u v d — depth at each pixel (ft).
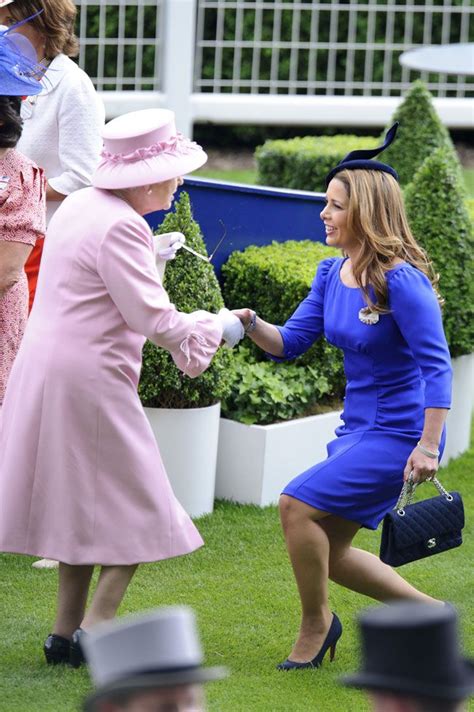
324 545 38.45
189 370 37.60
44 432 37.24
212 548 49.85
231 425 54.70
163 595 45.24
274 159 100.58
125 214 36.86
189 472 52.13
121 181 37.09
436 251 61.36
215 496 55.52
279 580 47.16
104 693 15.84
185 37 125.70
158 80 128.26
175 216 52.42
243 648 41.11
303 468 56.18
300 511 38.14
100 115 48.91
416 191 62.64
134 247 36.58
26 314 44.09
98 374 36.83
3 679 37.52
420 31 135.33
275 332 40.73
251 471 54.49
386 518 38.06
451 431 62.80
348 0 134.51
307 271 59.57
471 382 63.93
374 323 37.88
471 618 44.11
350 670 39.60
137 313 36.45
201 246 52.75
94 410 36.88
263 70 135.23
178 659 16.30
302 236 65.51
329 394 59.57
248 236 62.85
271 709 36.55
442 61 89.92
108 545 37.24
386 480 38.17
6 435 38.34
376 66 136.46
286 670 39.27
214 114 129.80
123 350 37.24
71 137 48.06
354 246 38.52
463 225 62.03
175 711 16.12
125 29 127.13
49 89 47.88
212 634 42.11
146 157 37.45
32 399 37.37
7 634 41.11
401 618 16.57
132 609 43.73
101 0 124.98
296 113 131.75
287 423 55.06
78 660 37.99
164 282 51.98
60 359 36.94
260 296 60.49
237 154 146.41
